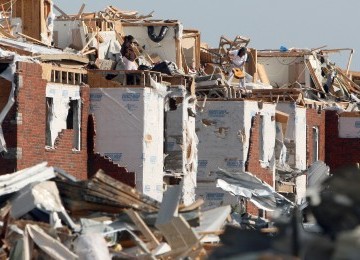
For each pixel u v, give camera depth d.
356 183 42.69
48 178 80.25
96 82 115.19
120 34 144.38
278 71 183.88
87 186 79.88
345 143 167.00
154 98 116.75
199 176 135.00
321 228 43.50
